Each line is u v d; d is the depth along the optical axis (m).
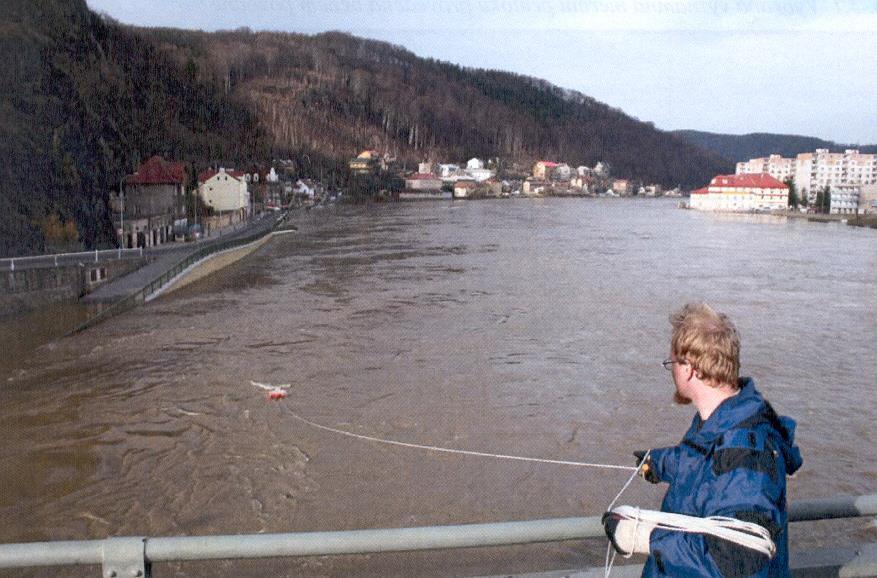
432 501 14.66
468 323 31.59
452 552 12.45
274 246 68.88
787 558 2.59
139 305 36.50
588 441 17.83
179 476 15.88
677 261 57.66
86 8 85.50
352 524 13.75
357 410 20.02
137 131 93.25
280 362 25.02
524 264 54.00
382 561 12.16
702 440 2.66
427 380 22.84
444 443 17.66
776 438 2.60
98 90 72.56
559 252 63.66
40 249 44.50
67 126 53.22
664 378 23.09
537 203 193.88
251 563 12.10
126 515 14.22
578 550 12.52
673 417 19.45
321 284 43.72
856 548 3.43
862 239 86.75
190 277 44.28
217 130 147.38
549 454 17.00
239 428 18.70
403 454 17.00
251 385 22.33
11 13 57.34
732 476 2.49
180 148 114.81
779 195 174.38
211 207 90.94
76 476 15.93
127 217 59.06
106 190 58.19
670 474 2.84
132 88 106.19
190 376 23.34
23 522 13.99
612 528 2.69
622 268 52.25
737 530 2.38
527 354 26.14
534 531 3.07
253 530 13.58
